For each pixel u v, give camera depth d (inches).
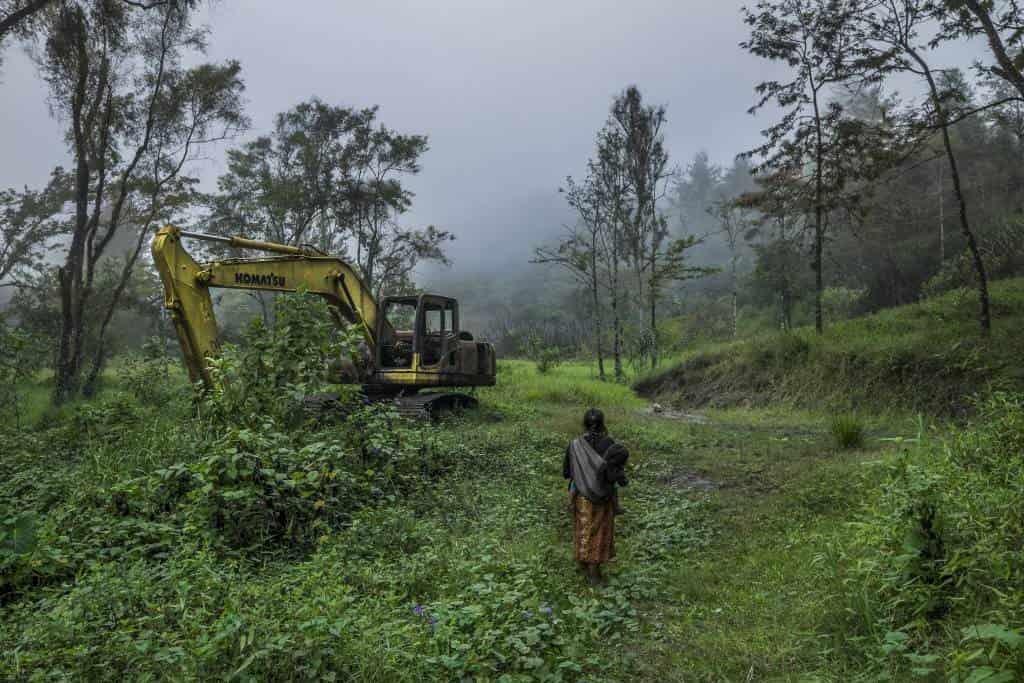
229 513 220.2
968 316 674.8
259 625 131.4
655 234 1075.9
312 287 443.2
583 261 1087.6
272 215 1108.5
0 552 176.7
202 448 269.4
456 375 529.3
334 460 270.4
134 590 158.6
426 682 133.0
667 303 2087.8
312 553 219.6
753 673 151.6
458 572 199.2
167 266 356.8
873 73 677.3
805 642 162.1
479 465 357.4
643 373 956.6
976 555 160.1
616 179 1058.7
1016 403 284.5
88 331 956.0
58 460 327.0
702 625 181.6
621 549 252.7
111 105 781.9
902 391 586.2
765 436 478.6
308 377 313.6
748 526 273.7
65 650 130.0
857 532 206.2
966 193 1200.2
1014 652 123.8
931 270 1150.3
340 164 1112.2
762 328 1531.7
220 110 903.7
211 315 376.5
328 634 134.1
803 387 683.4
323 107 1119.0
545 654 153.9
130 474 252.2
